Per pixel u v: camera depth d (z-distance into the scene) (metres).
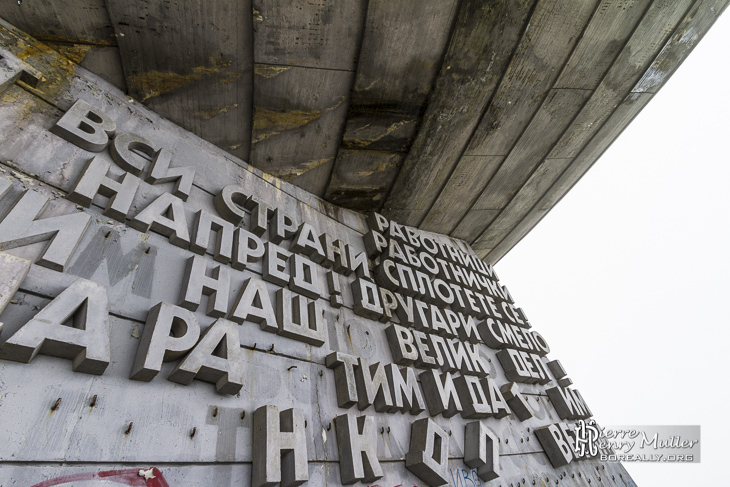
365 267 7.55
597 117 9.20
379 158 8.16
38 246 3.43
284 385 4.71
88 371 3.16
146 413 3.36
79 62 5.20
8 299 2.84
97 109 4.87
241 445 3.86
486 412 7.19
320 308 5.99
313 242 6.73
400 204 9.66
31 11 4.59
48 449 2.73
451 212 10.80
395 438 5.60
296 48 5.86
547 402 10.05
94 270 3.72
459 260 11.13
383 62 6.45
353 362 5.61
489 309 10.60
